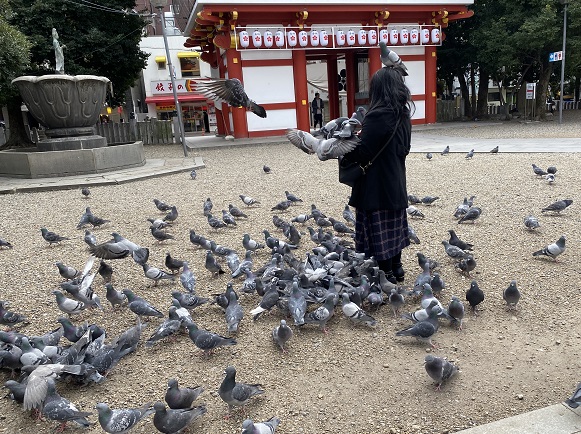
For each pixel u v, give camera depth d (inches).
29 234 421.1
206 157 948.0
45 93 698.2
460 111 1700.3
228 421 162.2
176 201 534.3
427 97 1371.8
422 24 1306.6
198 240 350.9
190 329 204.7
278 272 262.8
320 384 180.5
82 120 747.4
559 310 227.9
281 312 242.7
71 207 519.8
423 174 625.9
